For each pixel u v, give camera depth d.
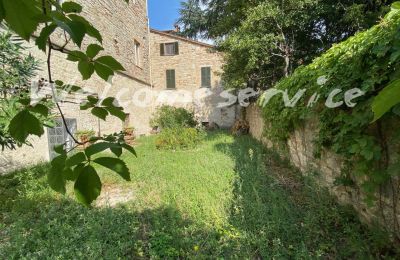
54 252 2.27
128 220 2.90
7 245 2.39
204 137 9.59
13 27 0.43
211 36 9.45
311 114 3.40
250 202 3.10
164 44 15.16
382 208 2.20
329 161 3.20
